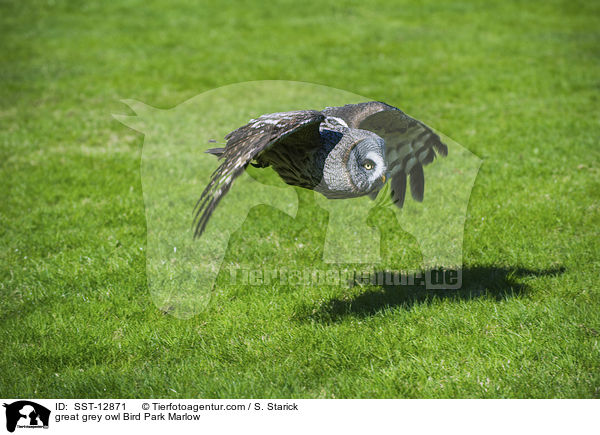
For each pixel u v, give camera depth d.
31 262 8.41
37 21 25.73
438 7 27.70
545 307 6.63
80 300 7.42
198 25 25.30
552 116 14.30
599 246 8.17
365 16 26.52
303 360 6.12
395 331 6.43
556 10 26.70
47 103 16.53
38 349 6.41
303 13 27.12
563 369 5.70
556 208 9.39
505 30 23.72
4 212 10.05
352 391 5.68
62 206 10.30
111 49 21.95
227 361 6.20
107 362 6.30
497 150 12.16
